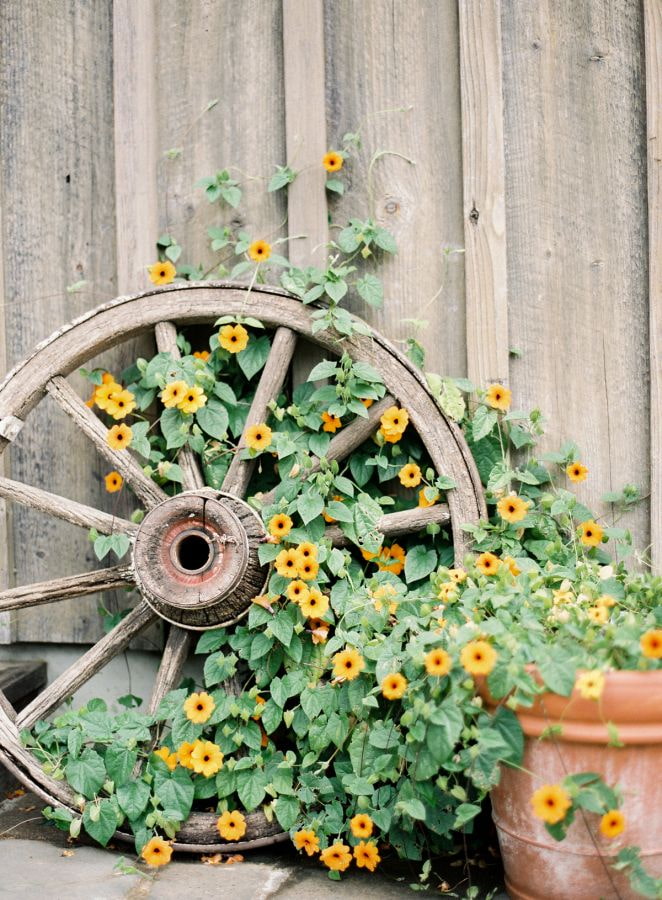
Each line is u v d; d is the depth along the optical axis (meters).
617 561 2.15
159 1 2.36
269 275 2.29
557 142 2.18
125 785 1.96
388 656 1.76
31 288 2.43
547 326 2.18
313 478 2.07
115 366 2.37
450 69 2.22
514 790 1.64
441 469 2.08
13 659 2.48
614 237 2.16
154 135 2.34
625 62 2.14
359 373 2.07
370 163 2.24
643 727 1.53
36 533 2.43
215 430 2.15
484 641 1.58
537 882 1.64
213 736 2.12
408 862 1.94
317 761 1.97
